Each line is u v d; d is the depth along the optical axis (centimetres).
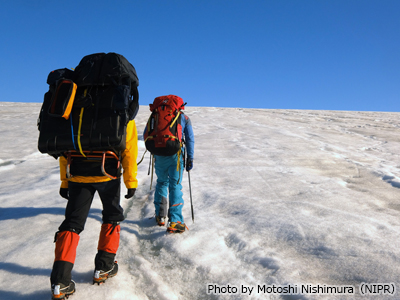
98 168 238
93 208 430
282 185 555
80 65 254
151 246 337
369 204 465
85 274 268
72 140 224
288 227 365
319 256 305
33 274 269
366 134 1293
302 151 880
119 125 229
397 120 1844
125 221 402
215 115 1881
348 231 354
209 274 282
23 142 984
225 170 662
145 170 650
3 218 395
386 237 342
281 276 272
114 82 235
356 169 700
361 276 269
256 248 323
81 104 232
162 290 257
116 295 240
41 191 505
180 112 363
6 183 571
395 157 848
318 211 420
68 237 225
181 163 370
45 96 242
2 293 241
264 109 2456
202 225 378
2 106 2100
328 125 1559
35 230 359
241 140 1051
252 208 432
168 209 382
